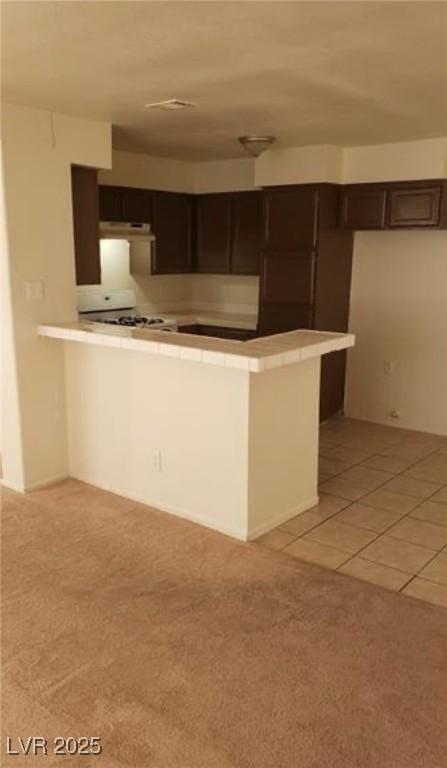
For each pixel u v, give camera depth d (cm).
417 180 500
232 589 306
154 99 360
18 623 278
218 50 269
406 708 228
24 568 324
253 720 222
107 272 594
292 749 210
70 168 412
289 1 215
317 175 519
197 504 376
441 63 287
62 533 364
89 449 432
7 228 385
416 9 221
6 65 294
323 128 445
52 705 229
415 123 426
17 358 405
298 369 371
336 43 259
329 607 292
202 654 258
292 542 355
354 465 479
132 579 315
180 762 204
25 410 414
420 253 545
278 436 365
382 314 575
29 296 404
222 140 503
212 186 635
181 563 330
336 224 548
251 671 248
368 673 247
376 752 209
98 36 254
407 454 505
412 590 307
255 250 605
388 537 361
